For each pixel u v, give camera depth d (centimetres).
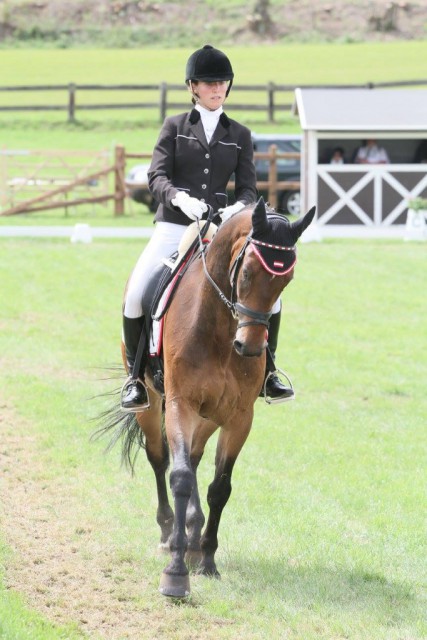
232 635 714
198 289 777
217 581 813
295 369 1619
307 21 7681
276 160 3562
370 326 1942
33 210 3438
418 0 7850
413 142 3434
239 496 1042
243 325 688
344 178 3200
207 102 845
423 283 2348
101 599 779
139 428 954
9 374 1530
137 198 3541
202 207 802
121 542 906
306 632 720
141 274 873
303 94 3425
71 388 1462
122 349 961
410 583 825
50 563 850
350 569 846
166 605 766
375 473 1137
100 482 1084
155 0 7925
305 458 1185
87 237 2816
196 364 760
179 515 740
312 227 3000
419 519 987
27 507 996
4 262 2461
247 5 7881
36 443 1217
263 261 677
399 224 3206
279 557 877
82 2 7875
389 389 1513
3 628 684
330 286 2295
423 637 716
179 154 848
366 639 709
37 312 1980
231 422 798
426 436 1295
